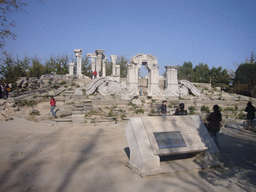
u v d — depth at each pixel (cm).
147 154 490
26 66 4256
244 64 3503
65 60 5000
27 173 480
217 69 5262
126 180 450
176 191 410
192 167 530
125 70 5166
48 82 2261
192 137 573
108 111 1552
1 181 435
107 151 683
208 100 2061
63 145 750
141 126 541
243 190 431
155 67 2048
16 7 815
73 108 1518
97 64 2581
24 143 755
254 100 2348
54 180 445
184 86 2330
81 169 511
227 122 1447
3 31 883
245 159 648
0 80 2252
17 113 1373
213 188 433
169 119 595
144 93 2236
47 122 1241
